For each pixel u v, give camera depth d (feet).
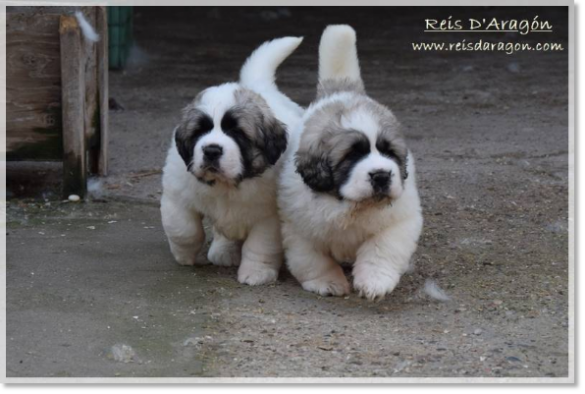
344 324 20.89
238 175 21.30
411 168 22.07
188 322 20.76
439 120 43.96
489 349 19.45
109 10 53.36
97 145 33.50
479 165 35.53
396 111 45.96
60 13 31.01
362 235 21.65
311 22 71.56
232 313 21.40
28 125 30.76
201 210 23.26
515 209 30.48
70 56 30.19
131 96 48.57
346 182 20.11
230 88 22.20
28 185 32.42
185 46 62.08
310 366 18.49
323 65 25.50
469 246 26.78
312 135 20.65
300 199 21.40
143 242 26.91
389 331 20.51
